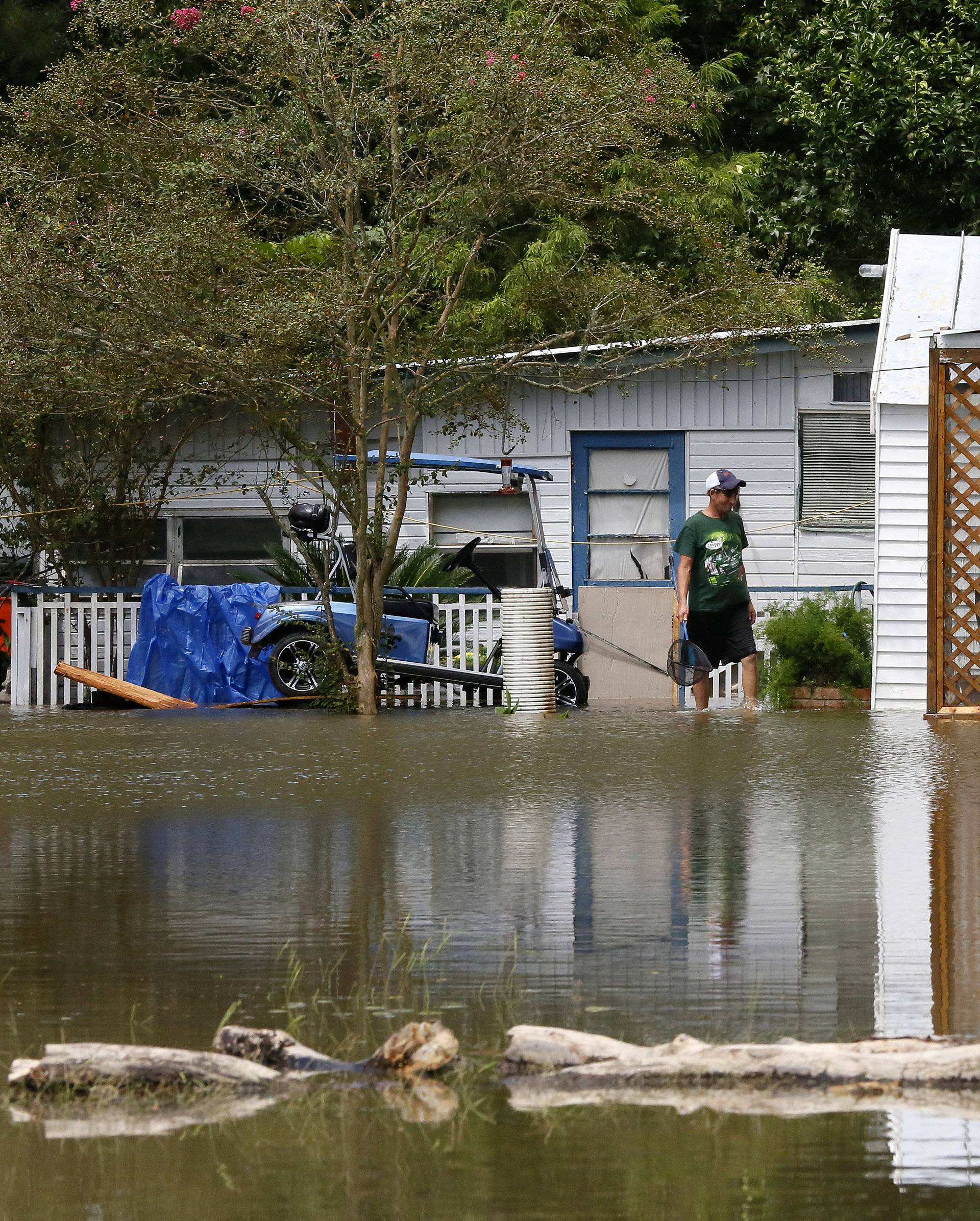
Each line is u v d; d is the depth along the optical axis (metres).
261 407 27.47
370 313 27.69
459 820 15.23
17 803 16.70
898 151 50.69
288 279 27.27
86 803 16.70
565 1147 6.32
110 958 9.58
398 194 27.33
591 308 30.34
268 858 13.12
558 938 10.02
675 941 9.90
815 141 50.22
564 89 26.66
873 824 14.66
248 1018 8.21
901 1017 8.10
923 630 27.48
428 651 30.91
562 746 21.83
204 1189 5.91
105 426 33.59
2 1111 6.88
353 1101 6.95
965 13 49.47
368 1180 5.98
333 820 15.29
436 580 31.95
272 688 30.91
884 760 19.67
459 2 26.94
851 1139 6.39
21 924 10.60
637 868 12.51
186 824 15.12
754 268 30.61
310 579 32.19
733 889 11.62
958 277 30.48
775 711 27.69
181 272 26.12
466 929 10.33
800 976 8.98
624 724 25.25
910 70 49.06
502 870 12.51
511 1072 7.30
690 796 16.69
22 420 30.58
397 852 13.40
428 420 36.09
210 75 31.72
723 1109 6.81
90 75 29.17
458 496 35.06
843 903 11.03
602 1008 8.32
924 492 27.36
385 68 26.77
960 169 50.25
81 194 29.80
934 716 25.25
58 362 27.30
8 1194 5.88
